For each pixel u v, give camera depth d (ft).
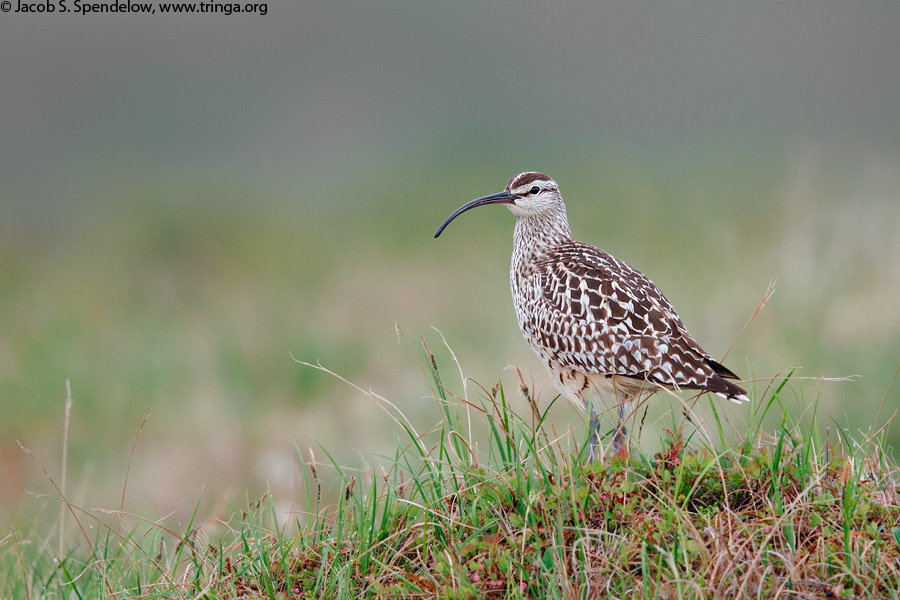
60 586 37.81
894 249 77.77
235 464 62.75
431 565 32.27
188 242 111.24
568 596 29.45
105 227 118.42
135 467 63.77
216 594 32.78
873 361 61.21
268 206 131.64
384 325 84.28
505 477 33.81
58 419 71.61
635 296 43.16
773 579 29.40
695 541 30.32
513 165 149.48
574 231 105.70
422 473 37.09
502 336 77.87
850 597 28.71
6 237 129.90
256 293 97.81
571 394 46.19
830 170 138.00
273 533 36.29
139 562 37.14
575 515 31.30
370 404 69.05
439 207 120.98
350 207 128.77
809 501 31.83
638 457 36.14
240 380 73.41
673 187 128.36
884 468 35.22
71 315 91.50
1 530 54.13
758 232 97.71
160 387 73.92
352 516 35.19
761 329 69.46
